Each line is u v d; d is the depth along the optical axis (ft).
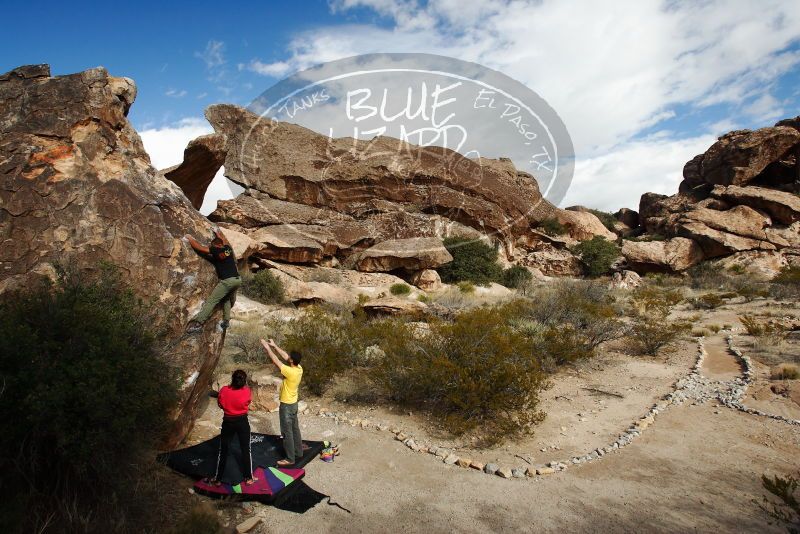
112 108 20.79
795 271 91.35
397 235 90.53
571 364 40.68
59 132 19.26
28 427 13.48
